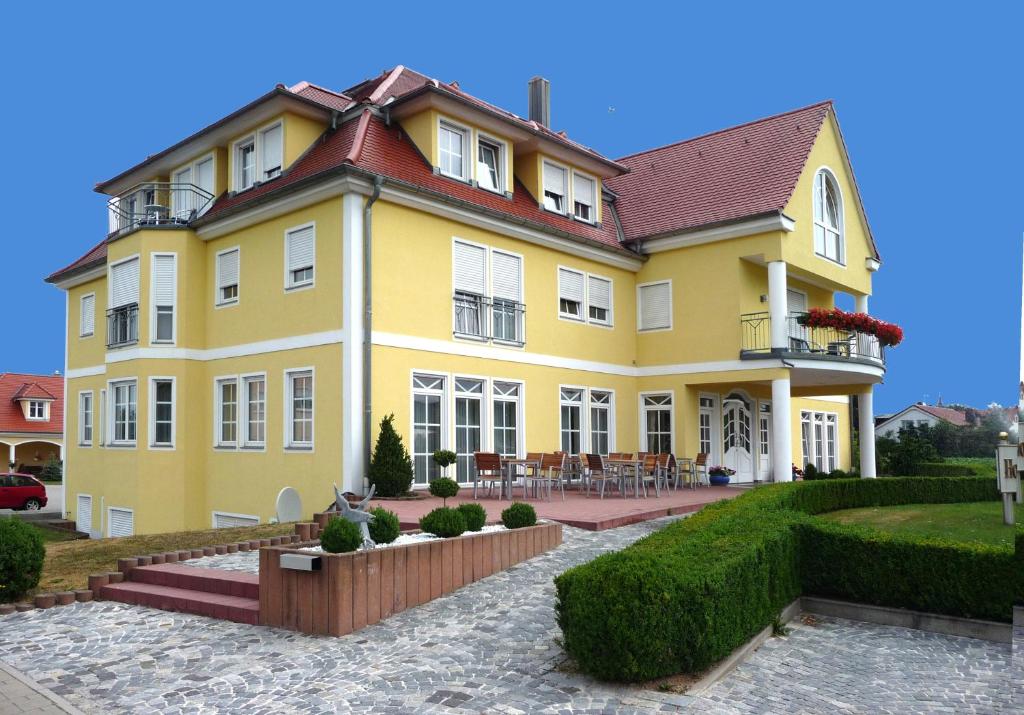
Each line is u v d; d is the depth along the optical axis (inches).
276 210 628.4
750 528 323.3
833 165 891.4
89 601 349.1
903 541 320.8
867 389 919.7
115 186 830.5
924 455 1152.2
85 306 928.3
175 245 696.4
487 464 578.9
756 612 284.0
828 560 335.6
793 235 783.7
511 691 224.7
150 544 447.5
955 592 307.3
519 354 707.4
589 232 808.3
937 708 225.3
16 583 342.0
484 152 719.7
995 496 651.5
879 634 306.0
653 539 304.0
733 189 825.5
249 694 228.4
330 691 228.2
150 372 686.5
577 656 235.5
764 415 948.0
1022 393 421.4
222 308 684.7
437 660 251.9
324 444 582.2
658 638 228.7
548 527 417.7
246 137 690.8
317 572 286.5
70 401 944.3
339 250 581.3
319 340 590.9
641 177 945.5
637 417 842.8
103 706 222.5
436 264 638.5
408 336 607.8
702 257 805.9
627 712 209.3
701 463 741.9
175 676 245.4
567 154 783.7
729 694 228.8
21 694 230.7
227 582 333.7
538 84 950.4
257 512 634.8
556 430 743.1
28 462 1758.1
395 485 560.7
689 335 810.2
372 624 293.1
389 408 588.7
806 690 238.7
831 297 976.3
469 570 349.4
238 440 659.4
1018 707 224.7
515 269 715.4
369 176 574.2
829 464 1074.1
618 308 832.3
